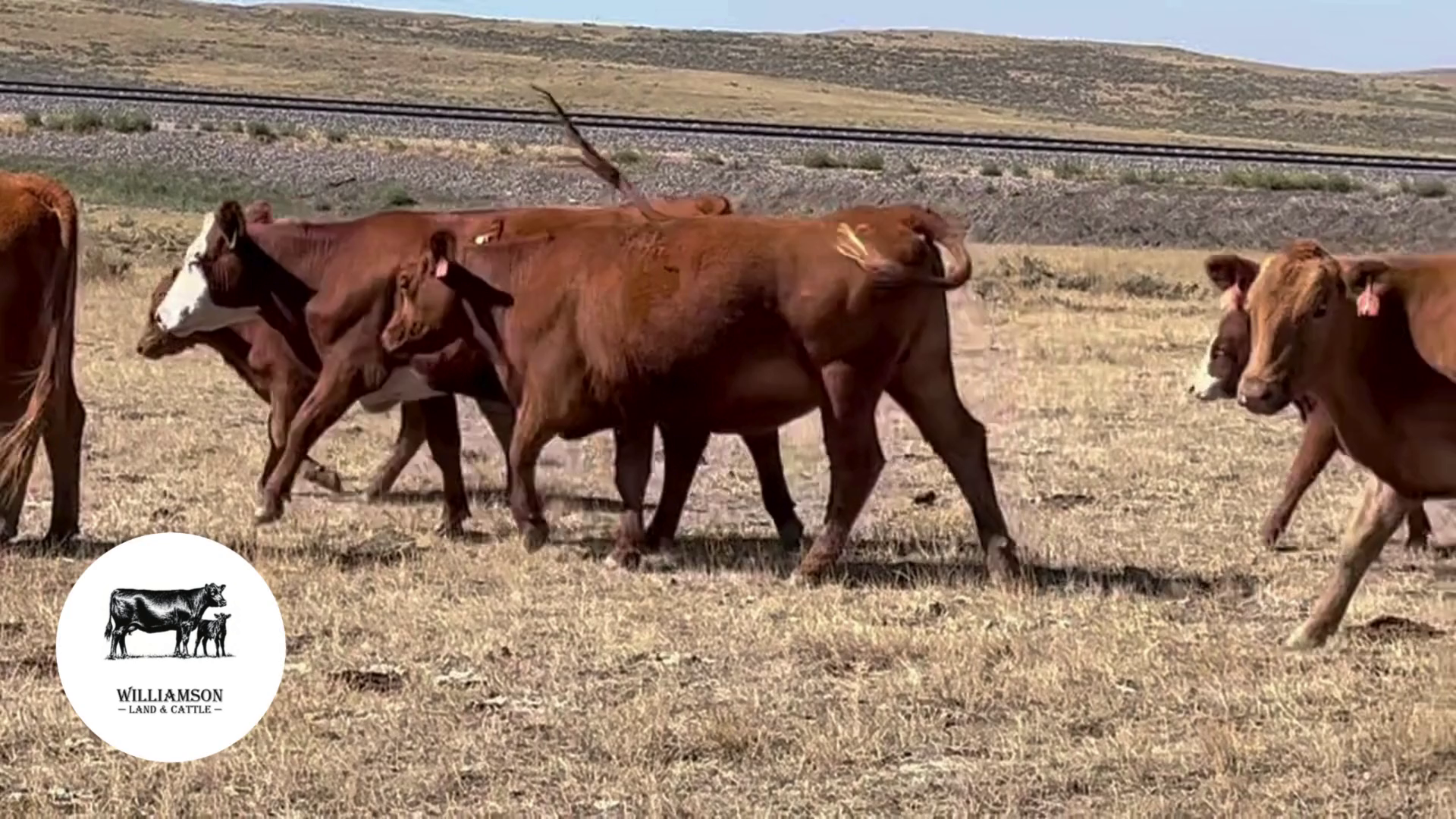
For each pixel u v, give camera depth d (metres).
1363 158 62.41
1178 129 129.75
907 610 12.45
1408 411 11.50
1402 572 14.18
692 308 13.38
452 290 14.41
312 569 13.23
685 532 15.43
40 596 12.16
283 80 111.12
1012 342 29.17
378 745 9.49
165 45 127.88
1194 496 17.09
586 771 9.20
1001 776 9.17
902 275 12.98
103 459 17.64
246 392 21.94
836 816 8.68
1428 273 11.52
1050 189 51.78
